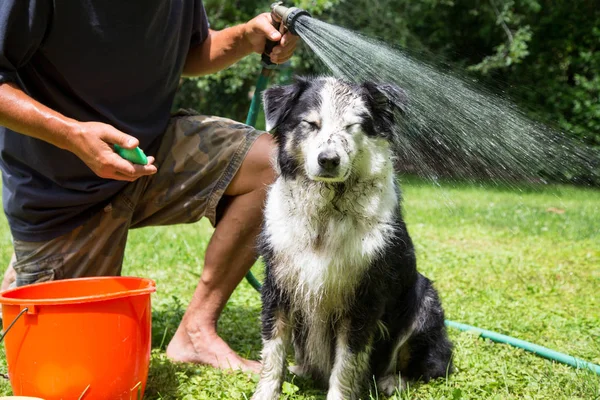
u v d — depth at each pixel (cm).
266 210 284
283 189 277
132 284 270
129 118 301
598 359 339
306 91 286
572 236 710
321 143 258
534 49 1323
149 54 296
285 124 285
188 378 286
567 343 367
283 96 289
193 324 316
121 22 281
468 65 1238
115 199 306
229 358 309
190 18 324
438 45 1304
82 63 281
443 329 317
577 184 330
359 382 281
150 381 280
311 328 283
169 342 339
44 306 221
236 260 315
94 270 312
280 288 275
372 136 272
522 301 452
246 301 424
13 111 245
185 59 341
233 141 311
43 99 288
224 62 352
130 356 238
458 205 869
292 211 271
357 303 269
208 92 1323
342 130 265
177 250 563
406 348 312
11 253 535
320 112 270
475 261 568
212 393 271
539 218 804
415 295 304
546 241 687
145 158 241
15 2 254
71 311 222
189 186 316
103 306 226
